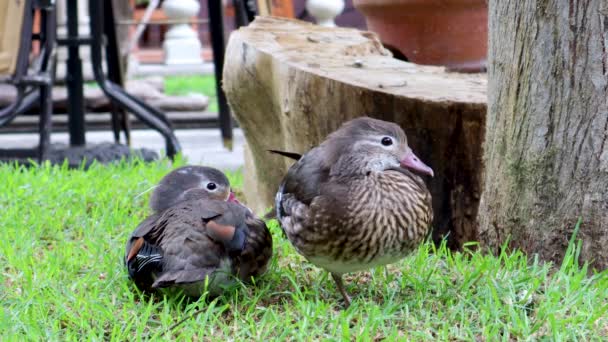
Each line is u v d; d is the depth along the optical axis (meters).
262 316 5.09
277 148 7.26
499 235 5.80
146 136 13.75
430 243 6.23
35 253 6.30
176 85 19.20
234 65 7.28
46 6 9.25
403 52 9.13
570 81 5.26
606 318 4.84
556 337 4.52
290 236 5.31
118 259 5.96
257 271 5.54
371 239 5.00
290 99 6.56
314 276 5.79
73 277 5.73
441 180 6.13
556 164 5.42
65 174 8.56
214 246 5.20
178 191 5.96
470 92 6.20
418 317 4.97
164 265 5.20
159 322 4.98
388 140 5.11
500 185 5.74
